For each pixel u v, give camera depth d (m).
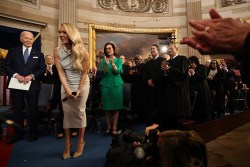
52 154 3.37
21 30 9.08
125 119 5.53
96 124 5.50
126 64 6.07
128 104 5.38
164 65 4.32
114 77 4.51
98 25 11.09
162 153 1.04
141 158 1.37
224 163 2.83
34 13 9.51
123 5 11.85
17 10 8.96
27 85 4.05
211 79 6.52
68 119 3.24
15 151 3.52
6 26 8.70
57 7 10.31
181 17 12.07
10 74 4.07
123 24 11.82
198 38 0.57
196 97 5.43
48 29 9.97
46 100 4.98
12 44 8.78
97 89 5.37
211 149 3.55
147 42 11.89
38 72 4.20
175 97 4.38
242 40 0.51
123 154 1.85
